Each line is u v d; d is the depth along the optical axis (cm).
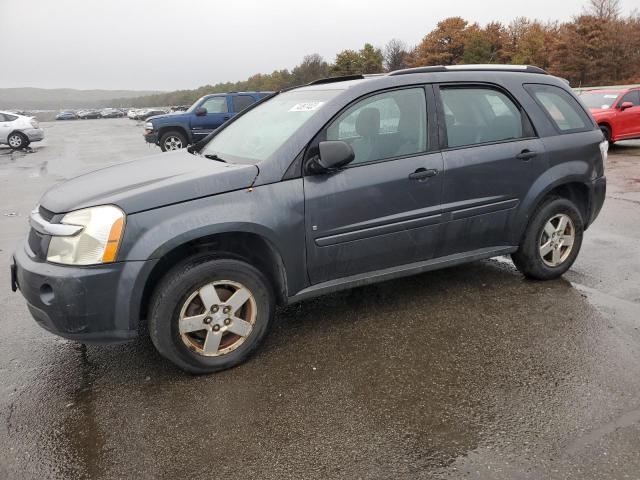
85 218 276
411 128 353
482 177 371
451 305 388
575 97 436
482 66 398
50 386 300
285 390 287
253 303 311
